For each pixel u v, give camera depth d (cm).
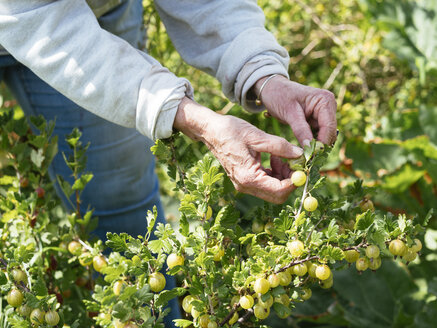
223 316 87
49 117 119
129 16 119
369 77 234
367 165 169
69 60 92
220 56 105
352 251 87
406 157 166
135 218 125
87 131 116
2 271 92
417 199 165
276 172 97
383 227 85
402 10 213
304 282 90
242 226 104
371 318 141
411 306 142
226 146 90
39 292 89
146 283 87
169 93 91
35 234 105
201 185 87
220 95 210
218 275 89
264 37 104
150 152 125
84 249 106
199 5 108
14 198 107
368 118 210
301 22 242
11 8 91
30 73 116
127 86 92
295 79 243
